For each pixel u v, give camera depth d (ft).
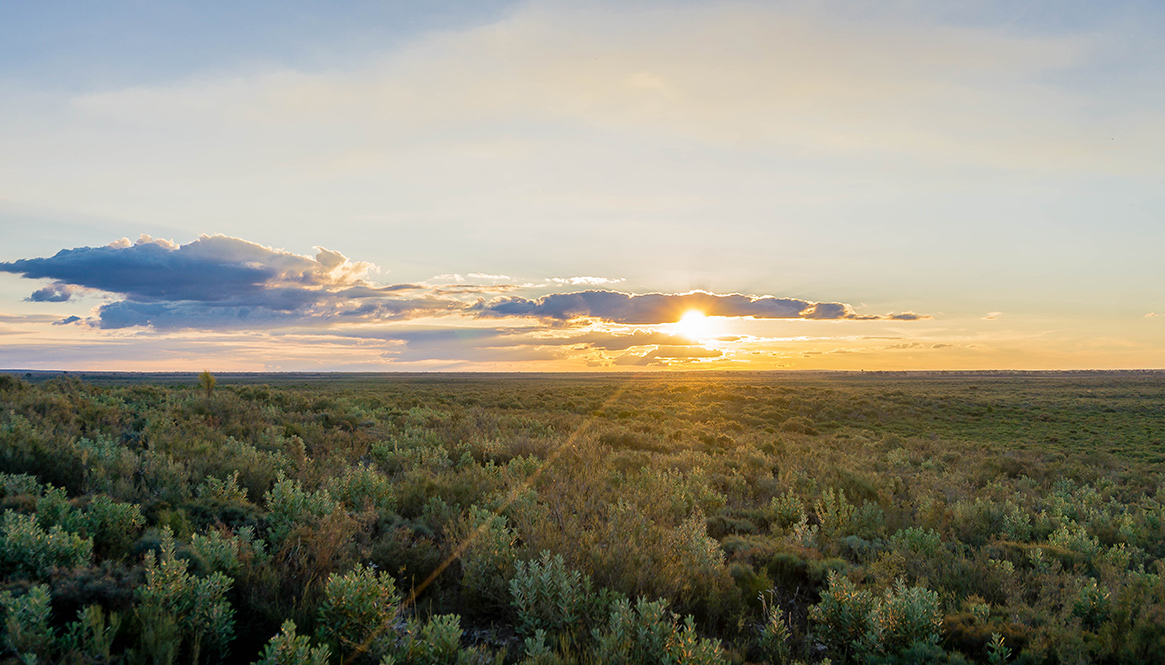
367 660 13.56
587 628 15.76
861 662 15.61
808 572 21.49
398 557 19.56
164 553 15.30
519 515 24.09
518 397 140.15
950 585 20.49
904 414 132.16
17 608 12.05
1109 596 18.07
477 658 13.43
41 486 22.57
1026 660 15.07
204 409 53.36
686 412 124.26
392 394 138.21
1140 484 54.39
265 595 15.79
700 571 19.31
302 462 33.40
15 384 54.65
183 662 12.98
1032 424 117.60
